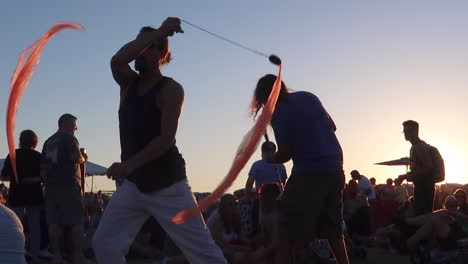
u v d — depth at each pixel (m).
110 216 4.25
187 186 4.29
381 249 13.18
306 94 5.49
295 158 5.39
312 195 5.30
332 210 5.46
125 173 4.07
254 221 9.36
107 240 4.24
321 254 8.20
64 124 8.91
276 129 5.38
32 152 9.48
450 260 9.23
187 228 4.21
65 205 8.81
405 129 9.09
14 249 3.21
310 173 5.32
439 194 15.72
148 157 4.11
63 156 8.79
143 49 4.18
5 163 9.39
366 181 17.42
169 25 4.23
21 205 9.31
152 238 11.01
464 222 9.44
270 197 7.34
